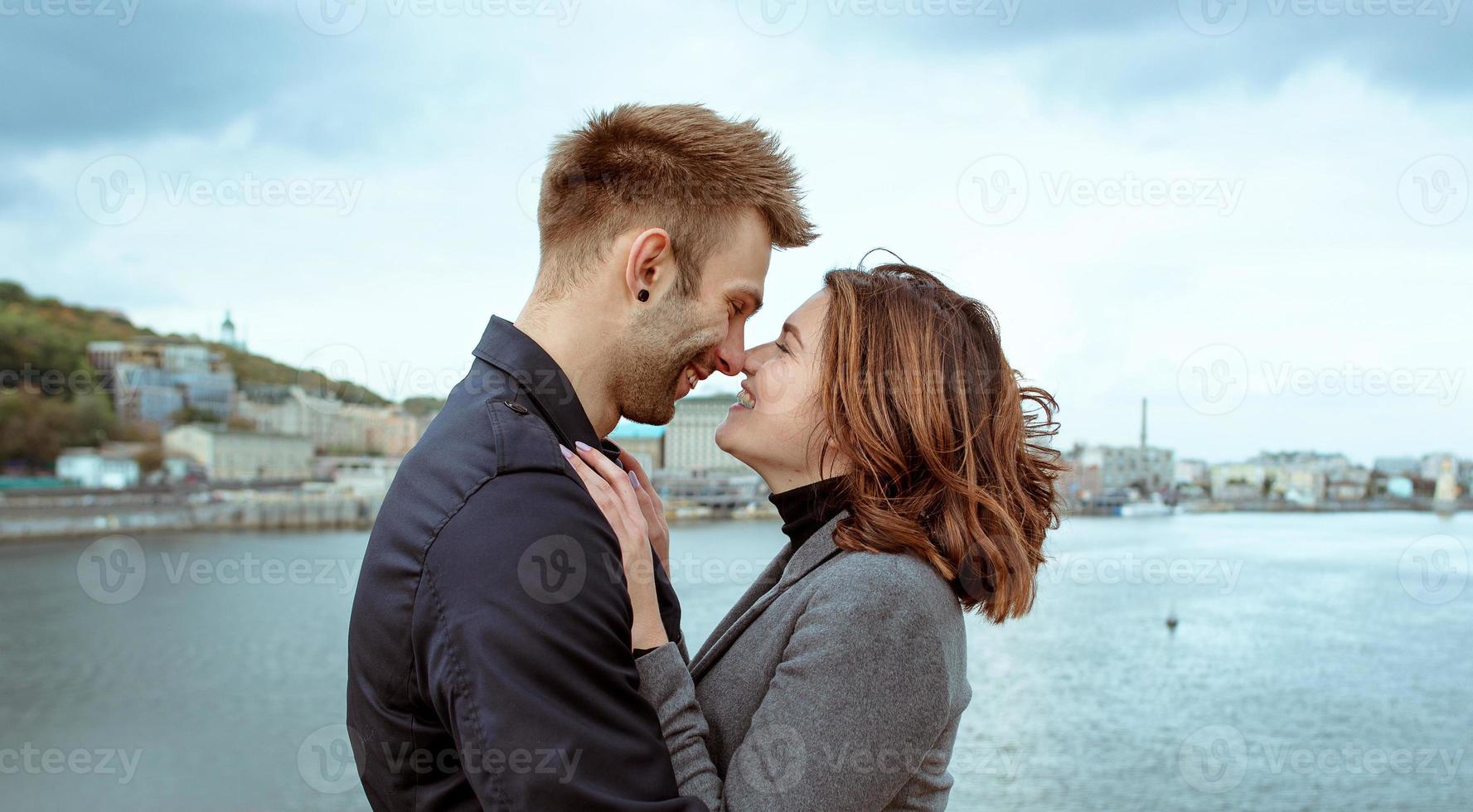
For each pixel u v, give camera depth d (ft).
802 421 5.38
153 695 94.02
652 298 4.84
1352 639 115.96
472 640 3.92
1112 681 93.86
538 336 4.88
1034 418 5.85
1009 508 5.22
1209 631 118.42
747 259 5.03
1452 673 100.37
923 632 4.67
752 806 4.45
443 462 4.33
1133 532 182.19
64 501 201.87
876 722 4.53
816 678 4.60
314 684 99.81
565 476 4.35
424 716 4.31
